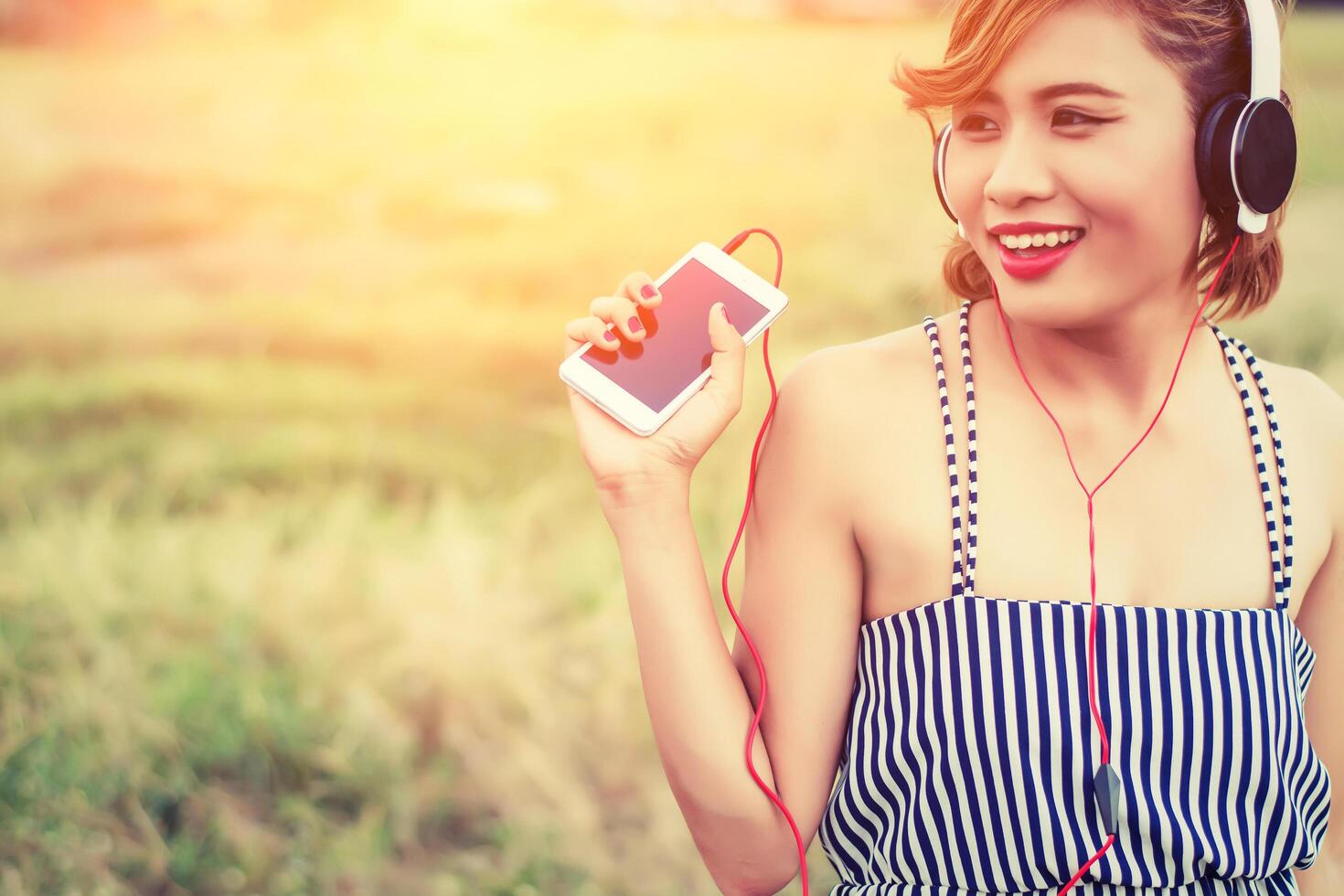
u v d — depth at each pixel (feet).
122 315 20.31
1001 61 3.03
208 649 10.37
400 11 36.37
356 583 11.40
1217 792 3.27
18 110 31.30
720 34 40.06
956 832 3.31
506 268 22.49
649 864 8.63
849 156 26.37
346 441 15.01
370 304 20.70
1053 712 3.23
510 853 8.61
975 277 3.67
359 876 8.45
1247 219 3.18
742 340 3.45
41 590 11.06
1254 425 3.52
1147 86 2.99
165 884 8.39
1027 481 3.41
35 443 15.29
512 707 10.02
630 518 3.35
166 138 29.76
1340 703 3.66
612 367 3.45
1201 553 3.40
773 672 3.49
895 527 3.42
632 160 28.04
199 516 13.09
